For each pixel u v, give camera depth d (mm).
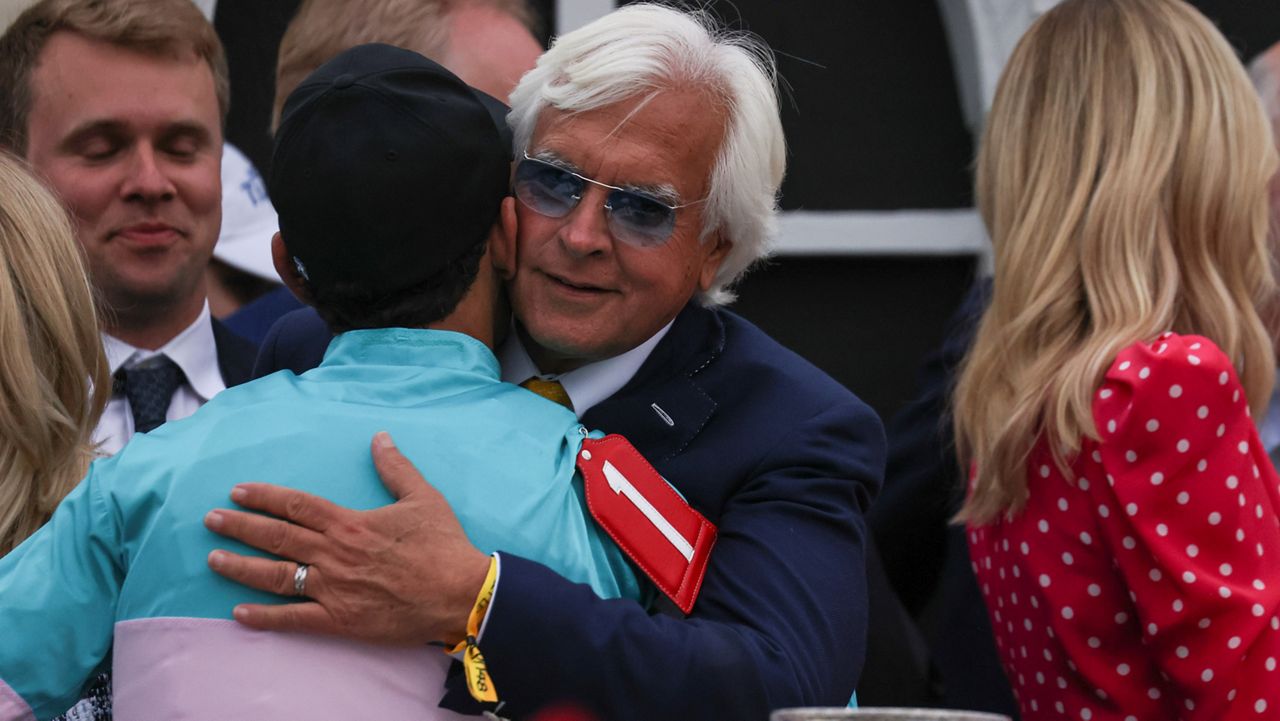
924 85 15086
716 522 6652
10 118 9469
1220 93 8062
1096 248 7801
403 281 6164
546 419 6297
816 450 6730
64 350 7516
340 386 6141
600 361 6879
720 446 6738
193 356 9867
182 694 5605
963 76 14789
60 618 5855
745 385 6938
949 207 15047
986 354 8086
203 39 9695
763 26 15141
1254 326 7961
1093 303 7688
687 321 7078
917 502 9695
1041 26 8602
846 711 4828
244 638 5633
